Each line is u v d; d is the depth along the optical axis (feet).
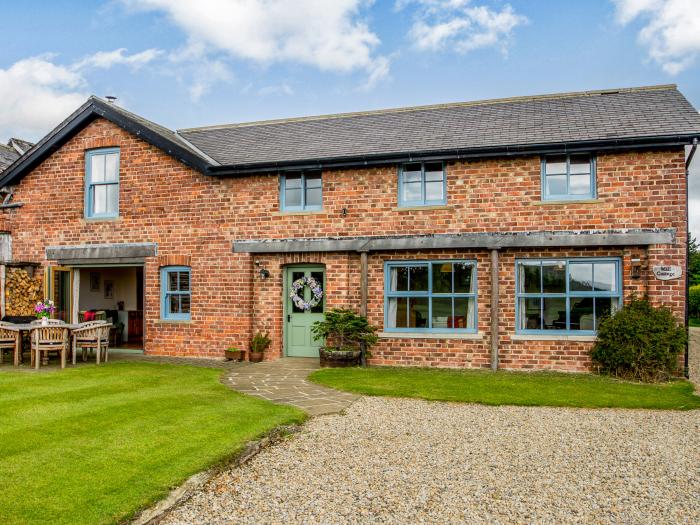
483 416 24.21
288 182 41.93
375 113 49.14
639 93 43.01
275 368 36.86
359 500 15.06
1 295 45.93
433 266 38.73
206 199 42.70
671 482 16.55
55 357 41.11
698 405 26.03
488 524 13.66
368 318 39.34
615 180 35.27
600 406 25.96
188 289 43.65
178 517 13.91
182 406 24.66
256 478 16.67
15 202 47.91
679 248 34.06
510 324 36.88
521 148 35.50
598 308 36.17
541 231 36.06
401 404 26.35
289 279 42.22
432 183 38.99
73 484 15.24
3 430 20.31
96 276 55.93
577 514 14.28
